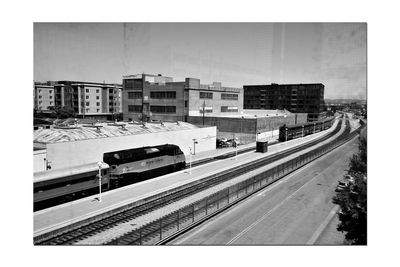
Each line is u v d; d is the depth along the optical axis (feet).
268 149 144.87
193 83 163.73
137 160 86.22
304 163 110.63
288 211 67.26
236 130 164.35
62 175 66.39
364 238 54.90
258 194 77.92
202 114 171.63
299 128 180.86
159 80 177.17
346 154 125.39
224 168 105.09
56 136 84.07
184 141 126.31
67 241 53.78
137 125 117.50
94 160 86.69
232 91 191.01
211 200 70.54
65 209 63.10
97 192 74.23
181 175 94.53
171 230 57.57
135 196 71.92
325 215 65.41
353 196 53.47
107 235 55.52
